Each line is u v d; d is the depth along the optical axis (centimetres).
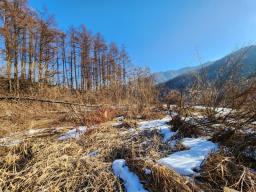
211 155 293
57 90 844
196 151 318
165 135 395
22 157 366
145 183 264
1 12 1716
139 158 308
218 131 357
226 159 278
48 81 927
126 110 703
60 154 354
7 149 397
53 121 649
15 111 656
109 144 378
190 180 253
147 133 412
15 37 1684
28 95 821
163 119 541
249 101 349
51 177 295
